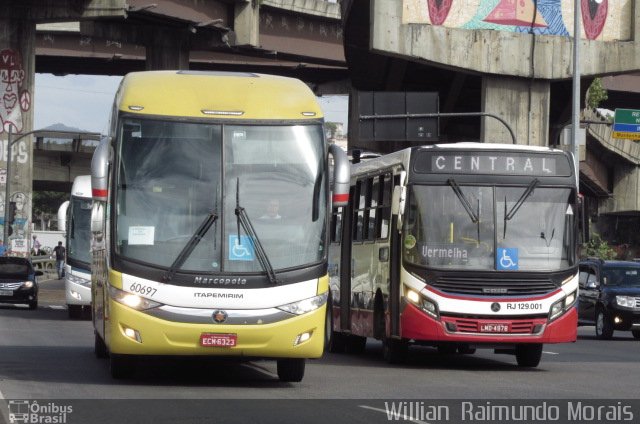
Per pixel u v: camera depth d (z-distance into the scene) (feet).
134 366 60.85
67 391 55.06
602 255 304.71
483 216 73.87
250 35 235.20
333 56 270.26
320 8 261.03
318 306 56.95
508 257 73.31
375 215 82.02
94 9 201.36
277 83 60.49
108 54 283.59
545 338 73.00
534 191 74.79
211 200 56.75
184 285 55.77
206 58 289.53
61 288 230.27
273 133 58.03
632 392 57.98
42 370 66.74
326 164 58.44
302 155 58.03
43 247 444.55
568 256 74.18
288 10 254.27
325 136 58.90
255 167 57.41
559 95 236.22
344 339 93.71
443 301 72.54
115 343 55.93
